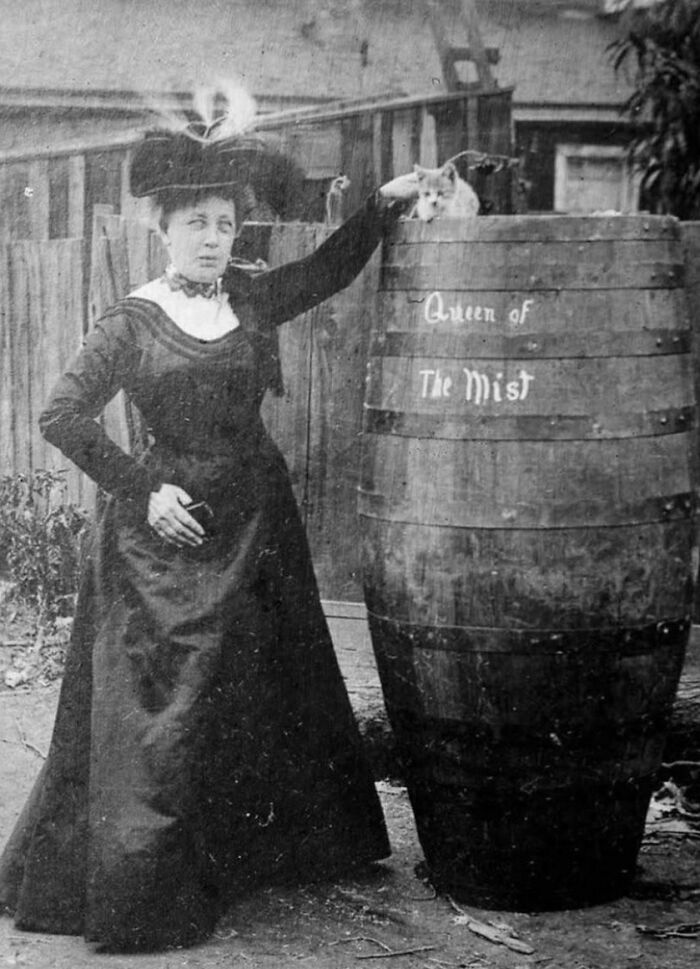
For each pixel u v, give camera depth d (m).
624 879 3.15
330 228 3.96
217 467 2.99
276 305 3.17
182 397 2.98
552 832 3.01
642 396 2.89
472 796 3.02
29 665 4.50
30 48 4.86
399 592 2.99
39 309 5.04
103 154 4.84
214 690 2.92
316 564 4.54
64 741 2.98
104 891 2.84
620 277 2.86
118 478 2.96
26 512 5.09
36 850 2.96
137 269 4.80
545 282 2.83
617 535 2.88
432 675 2.98
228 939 2.93
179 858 2.85
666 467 2.93
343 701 3.21
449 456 2.89
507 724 2.94
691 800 3.71
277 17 5.84
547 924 3.02
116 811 2.86
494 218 2.84
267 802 3.09
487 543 2.87
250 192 3.11
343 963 2.82
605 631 2.90
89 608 2.99
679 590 3.00
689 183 6.42
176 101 5.01
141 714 2.89
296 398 4.48
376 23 6.24
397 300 2.98
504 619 2.89
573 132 7.23
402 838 3.48
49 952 2.85
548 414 2.84
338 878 3.22
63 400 2.95
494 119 6.22
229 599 2.95
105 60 4.97
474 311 2.85
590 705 2.93
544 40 7.09
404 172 6.04
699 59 6.48
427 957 2.86
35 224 4.96
